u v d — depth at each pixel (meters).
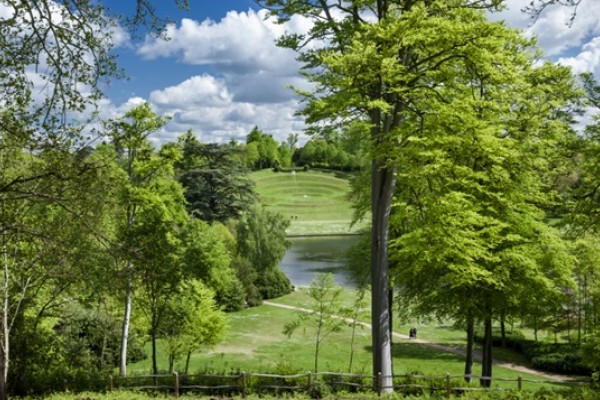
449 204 15.30
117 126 9.02
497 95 17.27
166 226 19.12
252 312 40.84
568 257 18.83
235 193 55.09
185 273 19.64
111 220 14.76
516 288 17.89
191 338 21.61
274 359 27.17
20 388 17.02
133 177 20.42
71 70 8.16
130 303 20.83
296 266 65.12
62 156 8.61
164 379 17.64
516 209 19.23
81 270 11.64
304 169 167.00
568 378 24.86
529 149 18.95
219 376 16.39
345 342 30.95
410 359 28.30
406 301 21.97
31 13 7.57
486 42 14.16
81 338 22.80
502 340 31.59
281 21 16.97
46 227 10.93
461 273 16.56
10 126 8.16
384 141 15.05
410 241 16.42
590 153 15.55
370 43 13.45
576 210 15.37
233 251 46.81
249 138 170.62
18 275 15.47
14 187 9.18
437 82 15.48
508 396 14.60
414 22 13.57
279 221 50.88
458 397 15.45
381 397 14.97
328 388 15.66
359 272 27.30
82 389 17.17
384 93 15.14
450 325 37.47
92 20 8.10
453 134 14.57
